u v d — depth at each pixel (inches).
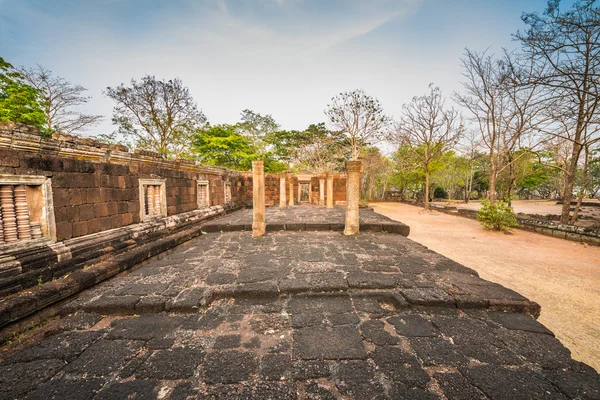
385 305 113.8
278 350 82.5
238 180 500.4
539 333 90.5
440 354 80.0
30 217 124.3
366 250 188.2
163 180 232.4
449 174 988.6
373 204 875.4
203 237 239.3
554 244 293.0
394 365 75.4
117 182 178.5
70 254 136.0
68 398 64.9
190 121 639.1
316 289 120.8
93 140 164.4
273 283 126.4
